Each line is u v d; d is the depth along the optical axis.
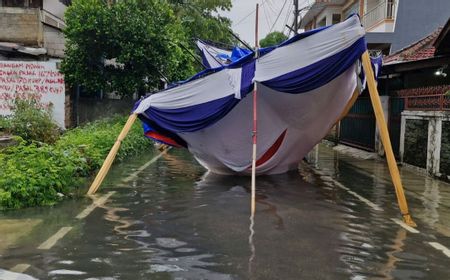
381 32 23.31
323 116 12.09
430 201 9.85
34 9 20.86
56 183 9.24
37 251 6.07
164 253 6.09
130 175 12.45
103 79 20.03
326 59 9.73
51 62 19.94
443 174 12.35
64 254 5.97
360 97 20.38
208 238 6.81
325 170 14.46
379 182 12.23
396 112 16.78
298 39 10.02
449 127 12.08
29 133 14.49
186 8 29.47
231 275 5.36
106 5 19.86
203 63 17.62
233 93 11.01
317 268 5.65
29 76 19.89
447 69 15.66
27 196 8.52
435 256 6.24
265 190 10.77
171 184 11.29
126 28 18.92
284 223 7.79
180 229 7.27
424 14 23.02
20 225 7.30
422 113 13.86
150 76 20.55
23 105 16.09
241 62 10.87
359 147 20.30
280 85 10.27
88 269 5.46
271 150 12.51
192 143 12.73
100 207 8.64
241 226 7.53
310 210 8.80
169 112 11.62
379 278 5.38
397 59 18.62
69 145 12.52
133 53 19.23
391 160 8.62
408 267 5.77
